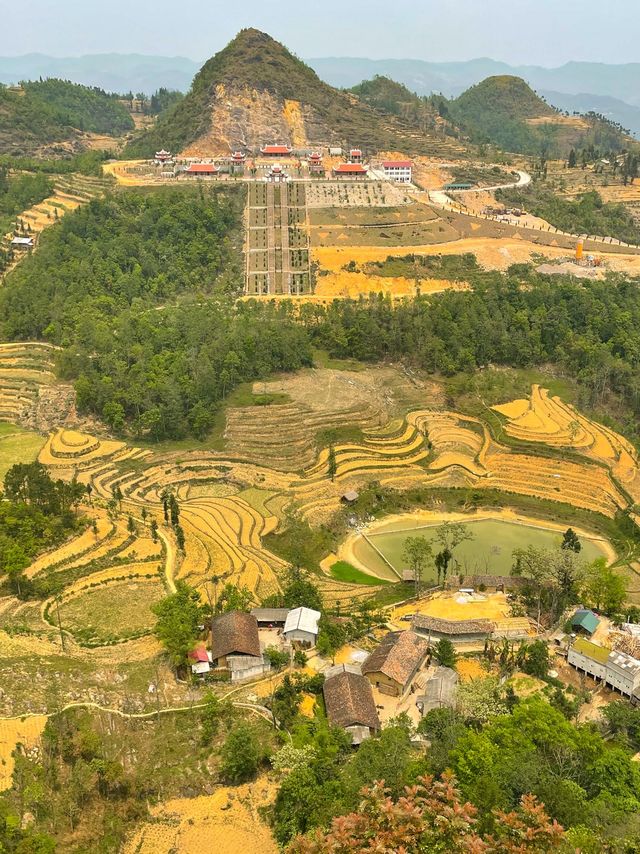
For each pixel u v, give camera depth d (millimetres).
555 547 136000
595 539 144500
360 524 146000
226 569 117250
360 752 73312
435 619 103500
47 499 121438
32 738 75000
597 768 72625
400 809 62500
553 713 79812
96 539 117875
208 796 73812
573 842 61500
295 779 69125
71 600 102812
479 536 142875
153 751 77688
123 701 83188
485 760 70625
